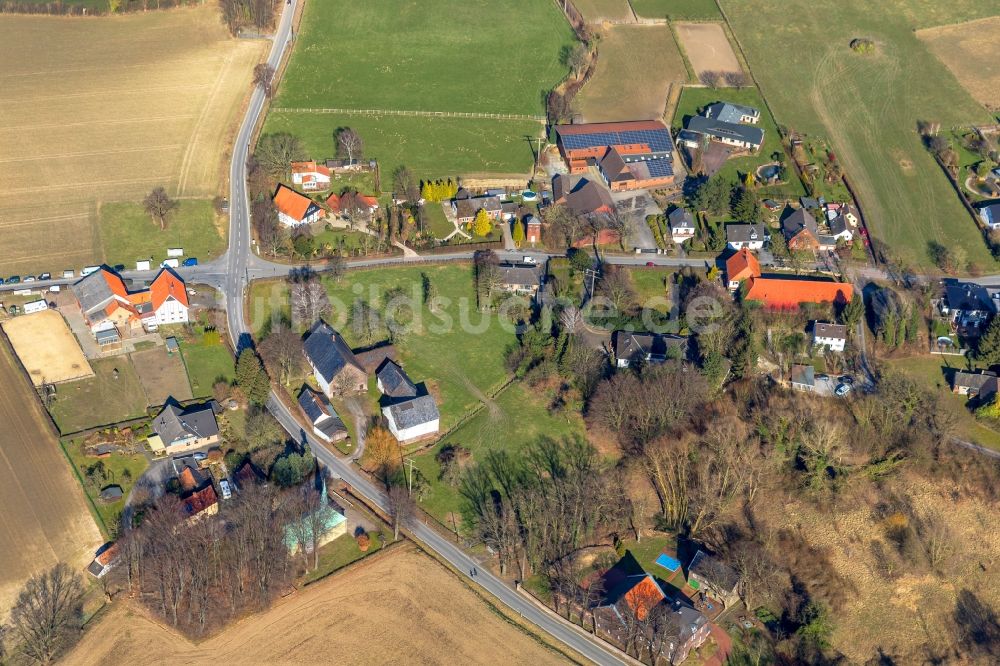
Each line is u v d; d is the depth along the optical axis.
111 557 182.25
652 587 180.38
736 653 178.00
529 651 173.50
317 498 191.62
